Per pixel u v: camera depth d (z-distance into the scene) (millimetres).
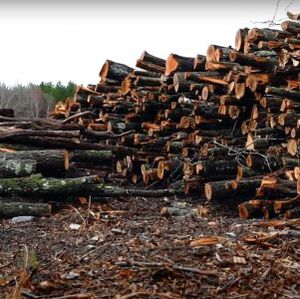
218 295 3584
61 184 6777
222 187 6797
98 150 8719
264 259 4426
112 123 9938
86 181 6914
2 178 6785
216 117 8234
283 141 7434
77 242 5172
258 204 6254
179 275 3885
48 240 5285
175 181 8430
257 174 7055
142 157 9273
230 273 4012
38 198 6801
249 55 7418
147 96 9297
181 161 8320
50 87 35188
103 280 3883
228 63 7793
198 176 7422
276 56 7453
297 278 3988
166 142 9070
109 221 6164
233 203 7102
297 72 7094
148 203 7348
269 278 3959
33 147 7855
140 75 9938
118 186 8891
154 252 4547
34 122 8242
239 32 7762
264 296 3594
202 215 6539
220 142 7938
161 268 3975
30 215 6266
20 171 6820
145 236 5363
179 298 3490
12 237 5387
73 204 6934
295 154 6816
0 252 4832
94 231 5684
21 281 3734
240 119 8070
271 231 5426
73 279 3938
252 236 5148
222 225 5910
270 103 7062
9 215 6211
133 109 10062
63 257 4602
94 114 11062
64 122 8461
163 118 9320
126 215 6578
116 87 10945
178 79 8336
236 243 4957
